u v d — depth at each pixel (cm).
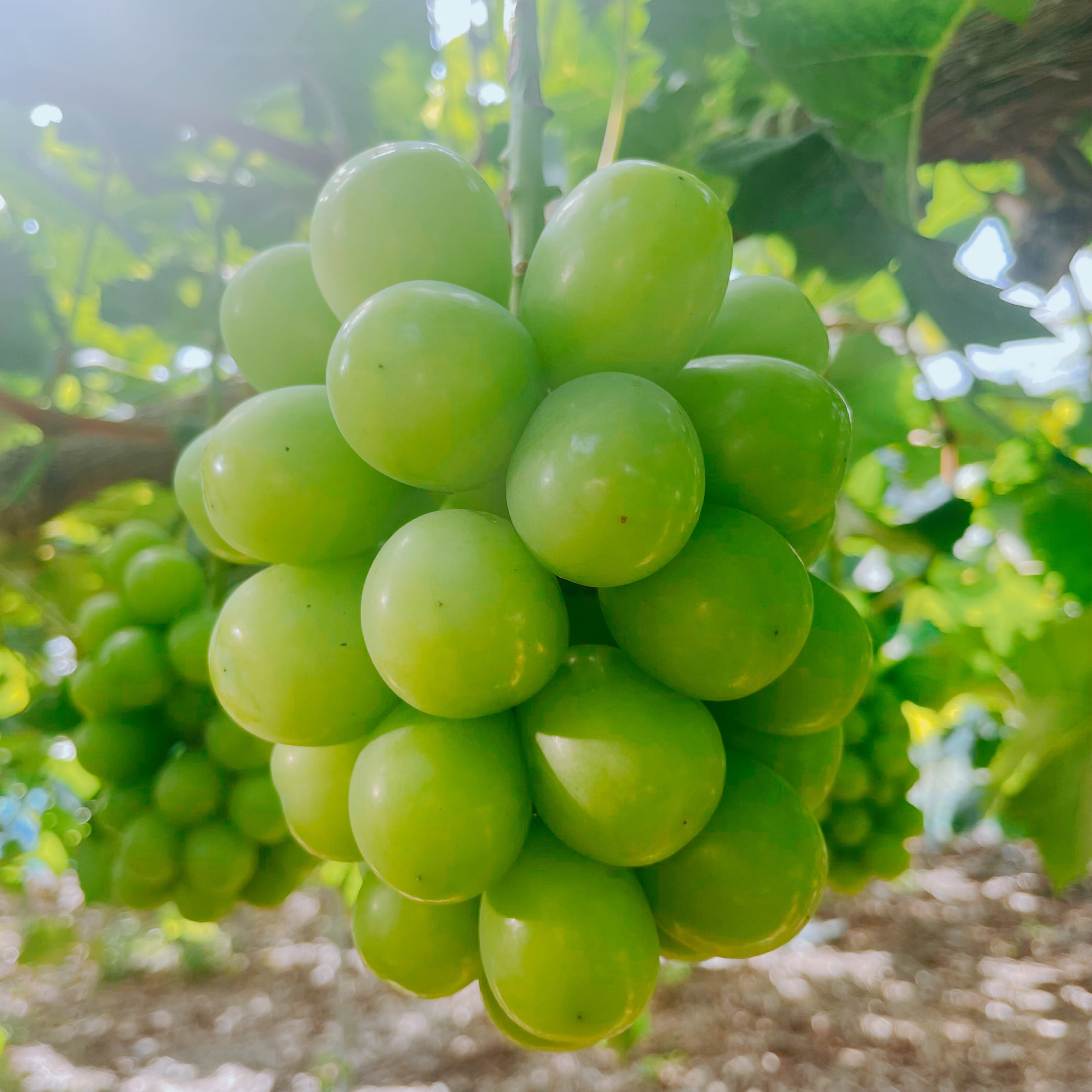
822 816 27
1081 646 28
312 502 14
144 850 23
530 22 17
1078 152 24
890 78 19
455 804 13
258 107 32
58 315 35
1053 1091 79
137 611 25
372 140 31
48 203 37
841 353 32
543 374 13
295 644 14
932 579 37
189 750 25
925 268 21
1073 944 106
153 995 109
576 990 13
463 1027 96
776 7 18
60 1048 97
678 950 15
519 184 16
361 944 15
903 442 34
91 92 27
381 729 14
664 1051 89
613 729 13
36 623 41
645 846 13
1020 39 21
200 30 27
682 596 13
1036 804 28
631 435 11
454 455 12
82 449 32
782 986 100
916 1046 88
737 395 13
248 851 24
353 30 28
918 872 132
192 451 18
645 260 13
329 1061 91
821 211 22
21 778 40
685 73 27
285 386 16
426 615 12
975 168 34
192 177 37
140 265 41
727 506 14
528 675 12
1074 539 31
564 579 14
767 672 13
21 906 112
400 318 12
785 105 24
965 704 42
